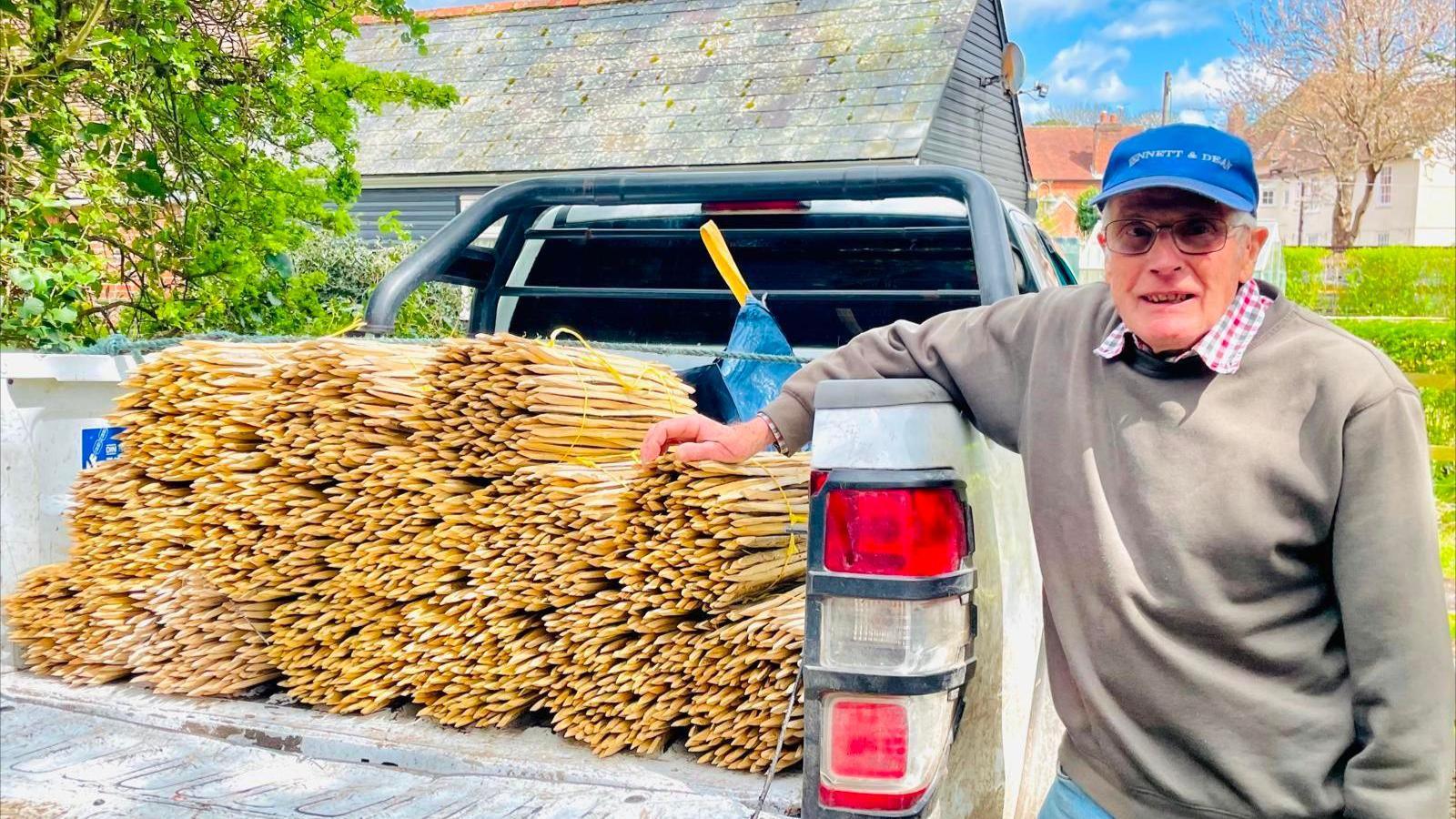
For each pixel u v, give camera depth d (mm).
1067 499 1818
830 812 1736
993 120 22094
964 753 1847
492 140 17766
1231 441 1708
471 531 2328
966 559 1785
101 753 2289
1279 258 11055
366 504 2414
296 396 2457
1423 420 1710
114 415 2594
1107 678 1763
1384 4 29891
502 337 2320
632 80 18047
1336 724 1716
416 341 2863
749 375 3074
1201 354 1740
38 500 2734
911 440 1749
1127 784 1767
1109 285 1890
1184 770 1734
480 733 2338
